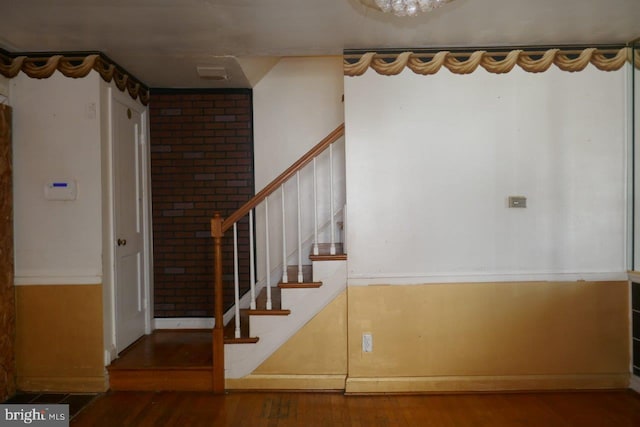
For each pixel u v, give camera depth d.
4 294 2.69
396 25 2.47
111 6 2.23
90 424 2.39
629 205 2.80
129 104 3.25
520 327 2.80
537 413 2.50
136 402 2.66
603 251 2.81
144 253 3.47
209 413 2.52
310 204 3.65
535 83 2.79
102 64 2.85
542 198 2.79
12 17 2.32
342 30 2.54
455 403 2.64
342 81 3.64
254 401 2.68
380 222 2.78
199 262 3.63
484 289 2.79
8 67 2.79
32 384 2.79
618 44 2.79
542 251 2.80
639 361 2.73
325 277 2.80
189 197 3.62
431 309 2.79
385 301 2.78
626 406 2.57
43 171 2.79
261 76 3.59
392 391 2.77
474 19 2.41
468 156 2.79
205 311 3.63
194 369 2.81
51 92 2.80
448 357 2.79
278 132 3.65
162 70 3.19
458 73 2.79
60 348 2.79
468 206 2.79
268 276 2.81
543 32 2.60
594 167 2.80
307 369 2.82
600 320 2.80
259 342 2.81
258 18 2.38
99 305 2.79
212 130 3.62
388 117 2.79
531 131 2.79
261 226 3.65
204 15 2.34
